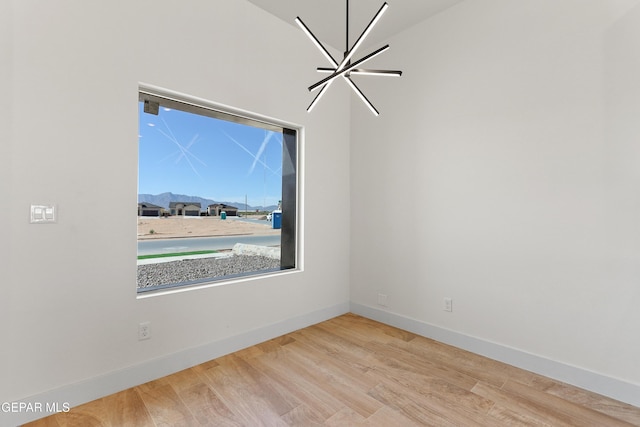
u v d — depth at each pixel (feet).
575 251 6.50
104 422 5.25
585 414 5.55
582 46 6.39
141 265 6.97
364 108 10.72
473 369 7.13
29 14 5.23
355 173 11.05
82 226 5.77
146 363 6.50
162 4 6.74
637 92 5.81
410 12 8.68
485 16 7.80
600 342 6.20
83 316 5.79
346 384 6.48
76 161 5.70
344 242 11.03
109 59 6.04
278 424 5.26
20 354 5.18
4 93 5.04
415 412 5.60
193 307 7.22
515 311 7.33
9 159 5.08
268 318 8.74
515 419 5.41
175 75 6.93
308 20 9.08
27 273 5.24
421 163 9.14
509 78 7.40
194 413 5.52
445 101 8.59
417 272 9.25
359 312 10.85
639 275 5.80
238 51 8.05
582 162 6.40
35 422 5.22
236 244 8.75
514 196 7.33
